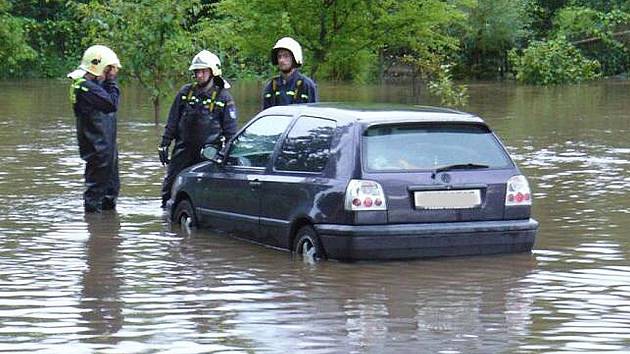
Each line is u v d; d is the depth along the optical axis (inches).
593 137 1647.4
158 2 1710.1
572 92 3075.8
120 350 512.7
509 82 3828.7
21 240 797.9
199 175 839.7
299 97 903.7
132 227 855.1
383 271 685.3
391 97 2709.2
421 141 714.2
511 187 723.4
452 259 720.3
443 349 515.2
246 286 649.0
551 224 874.8
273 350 512.1
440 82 2554.1
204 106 916.6
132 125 1827.0
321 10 2271.2
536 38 4498.0
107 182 930.7
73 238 807.1
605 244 788.0
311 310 591.5
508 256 733.3
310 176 723.4
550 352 512.4
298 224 731.4
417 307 599.5
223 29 1817.2
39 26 3973.9
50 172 1187.9
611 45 4153.5
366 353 507.2
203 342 526.6
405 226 693.9
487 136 734.5
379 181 692.1
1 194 1024.2
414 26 2338.8
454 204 706.2
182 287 647.1
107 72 930.7
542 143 1552.7
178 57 1742.1
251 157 792.3
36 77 3934.5
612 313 589.3
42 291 636.1
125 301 612.4
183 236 814.5
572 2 4451.3
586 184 1116.5
